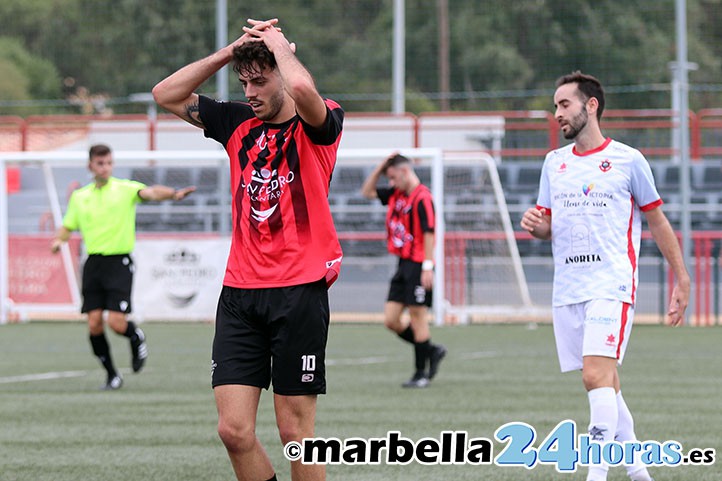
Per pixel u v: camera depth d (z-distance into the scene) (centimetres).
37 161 6356
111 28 10831
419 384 3597
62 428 2809
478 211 6506
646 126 7369
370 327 6169
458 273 6469
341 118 1714
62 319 6844
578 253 2070
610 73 9212
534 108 9838
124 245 3622
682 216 6244
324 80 10662
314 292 1680
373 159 6209
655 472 2247
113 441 2620
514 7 9988
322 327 1688
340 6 10800
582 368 2095
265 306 1673
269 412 3056
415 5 10581
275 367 1681
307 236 1681
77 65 11400
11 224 6900
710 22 9706
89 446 2555
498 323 6481
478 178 6569
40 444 2583
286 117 1694
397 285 3625
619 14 9262
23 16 11719
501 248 6444
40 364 4372
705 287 6384
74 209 3644
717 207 7294
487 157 6544
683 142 6272
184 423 2889
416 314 3606
